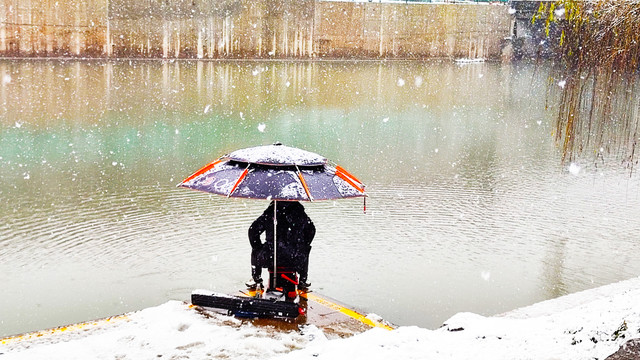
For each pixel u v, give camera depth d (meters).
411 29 61.50
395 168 17.36
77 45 45.50
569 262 10.13
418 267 9.77
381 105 31.86
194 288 8.82
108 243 10.50
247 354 5.14
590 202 14.02
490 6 64.25
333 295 8.67
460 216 12.68
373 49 60.00
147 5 48.06
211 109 27.56
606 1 8.81
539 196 14.51
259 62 52.72
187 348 5.26
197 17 50.50
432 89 40.09
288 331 5.81
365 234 11.37
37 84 32.44
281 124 24.55
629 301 5.05
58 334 5.59
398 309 8.28
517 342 4.46
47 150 18.20
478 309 8.38
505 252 10.56
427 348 4.45
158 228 11.40
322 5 56.44
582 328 4.47
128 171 15.92
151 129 22.12
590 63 9.03
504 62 64.81
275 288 6.64
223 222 11.88
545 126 26.44
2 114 23.78
